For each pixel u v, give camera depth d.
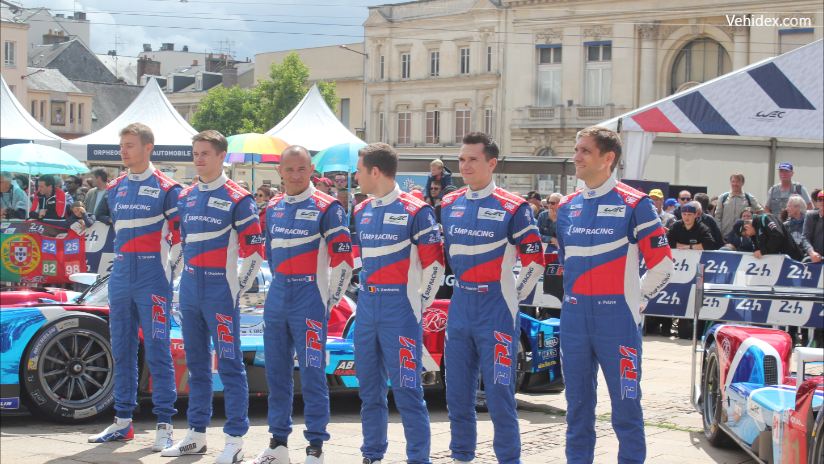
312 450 4.52
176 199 4.98
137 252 4.95
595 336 3.89
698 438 5.55
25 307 5.33
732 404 4.92
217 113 48.81
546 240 10.87
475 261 4.08
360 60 47.00
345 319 6.46
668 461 4.96
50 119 51.94
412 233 4.19
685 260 9.79
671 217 10.66
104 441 4.98
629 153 10.39
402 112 41.03
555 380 6.75
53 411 5.25
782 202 11.13
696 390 5.87
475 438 4.28
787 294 6.67
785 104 9.75
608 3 33.56
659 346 9.75
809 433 3.69
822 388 3.72
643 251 3.82
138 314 5.04
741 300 9.46
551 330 6.71
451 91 38.75
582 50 34.50
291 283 4.53
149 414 5.91
